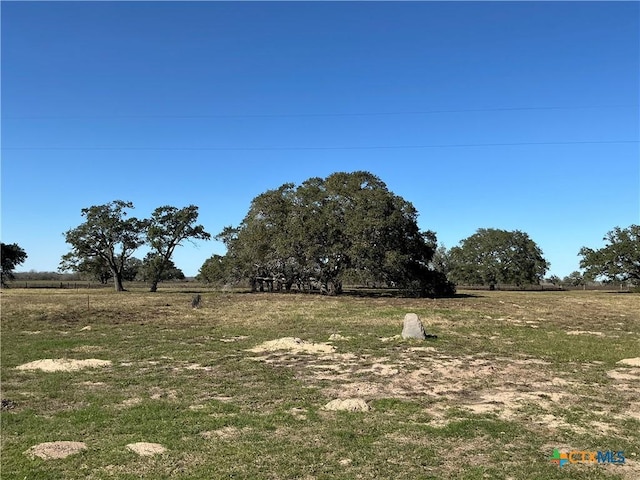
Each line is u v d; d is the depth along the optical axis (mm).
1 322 23172
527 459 6434
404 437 7238
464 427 7680
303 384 10656
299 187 50125
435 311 27188
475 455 6566
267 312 27531
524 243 83938
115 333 19344
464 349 15031
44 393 9875
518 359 13523
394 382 10805
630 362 13086
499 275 82375
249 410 8633
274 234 47875
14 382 10906
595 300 41062
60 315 26312
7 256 71750
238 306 31859
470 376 11359
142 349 15414
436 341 16500
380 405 8945
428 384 10625
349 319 23469
